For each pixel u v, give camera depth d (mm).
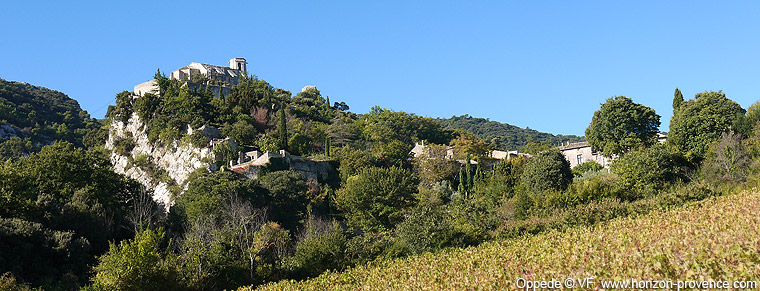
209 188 76125
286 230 69812
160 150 107000
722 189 59156
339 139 124750
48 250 50781
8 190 59812
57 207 58781
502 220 62750
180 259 49094
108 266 43688
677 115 82938
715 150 68500
